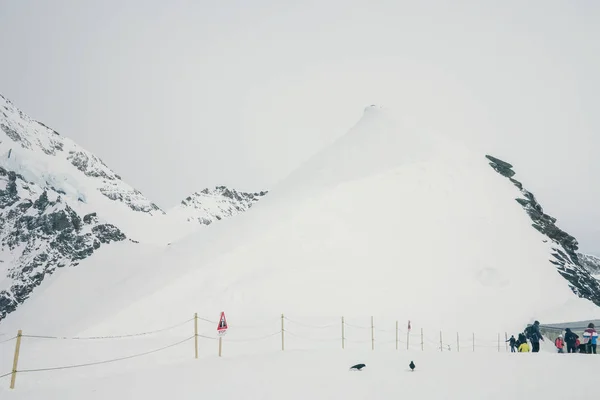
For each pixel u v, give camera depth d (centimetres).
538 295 4275
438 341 3466
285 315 3603
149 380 1389
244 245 4566
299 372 1457
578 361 1683
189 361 1858
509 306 4059
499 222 5169
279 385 1239
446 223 4944
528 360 1728
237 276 4156
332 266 4225
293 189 5778
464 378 1302
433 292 4072
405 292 4006
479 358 1812
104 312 4116
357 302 3809
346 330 3359
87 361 2238
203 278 4166
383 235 4681
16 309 9631
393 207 5041
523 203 5747
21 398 1188
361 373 1425
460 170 5797
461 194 5397
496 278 4347
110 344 2908
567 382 1207
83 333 3575
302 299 3806
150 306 3841
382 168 5669
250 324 3500
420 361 1717
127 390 1238
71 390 1277
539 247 5047
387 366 1582
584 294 4709
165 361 2222
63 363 2191
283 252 4409
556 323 3588
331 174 5794
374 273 4194
